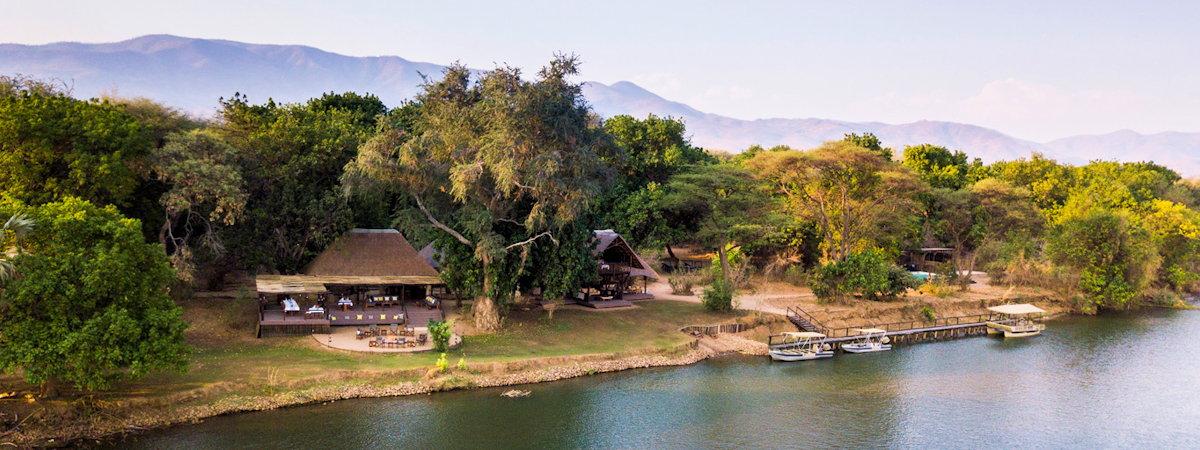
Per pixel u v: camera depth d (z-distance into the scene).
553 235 55.97
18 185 42.47
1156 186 139.12
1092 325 78.31
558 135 51.31
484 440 38.56
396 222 55.38
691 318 64.38
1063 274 86.12
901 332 68.06
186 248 50.28
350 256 56.91
